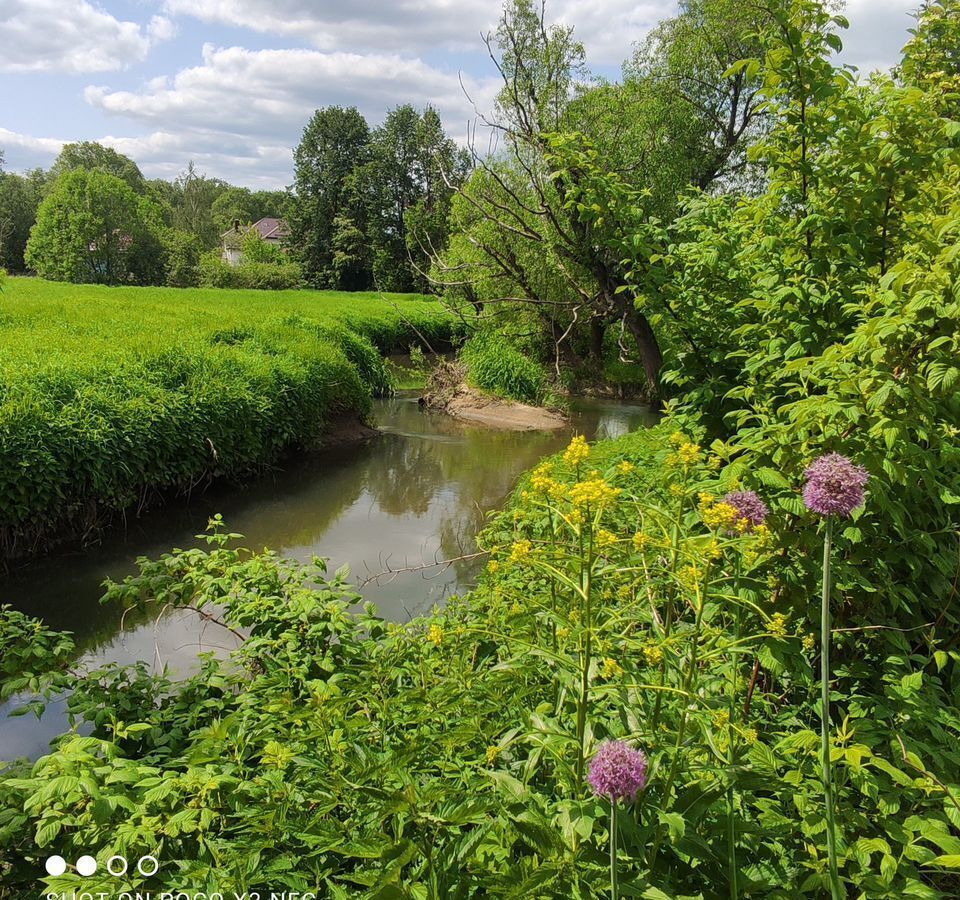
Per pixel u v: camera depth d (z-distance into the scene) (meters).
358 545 8.40
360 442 14.46
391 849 1.71
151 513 9.28
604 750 1.50
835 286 3.37
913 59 4.13
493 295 16.06
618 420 16.75
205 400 10.37
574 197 5.60
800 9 3.36
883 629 2.58
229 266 57.00
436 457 13.35
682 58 17.05
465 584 6.88
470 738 2.17
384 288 51.97
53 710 4.67
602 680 2.12
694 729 2.00
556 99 10.07
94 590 7.07
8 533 7.46
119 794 2.17
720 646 2.07
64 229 57.72
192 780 2.21
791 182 3.69
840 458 1.73
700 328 4.36
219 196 108.25
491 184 12.95
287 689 3.12
